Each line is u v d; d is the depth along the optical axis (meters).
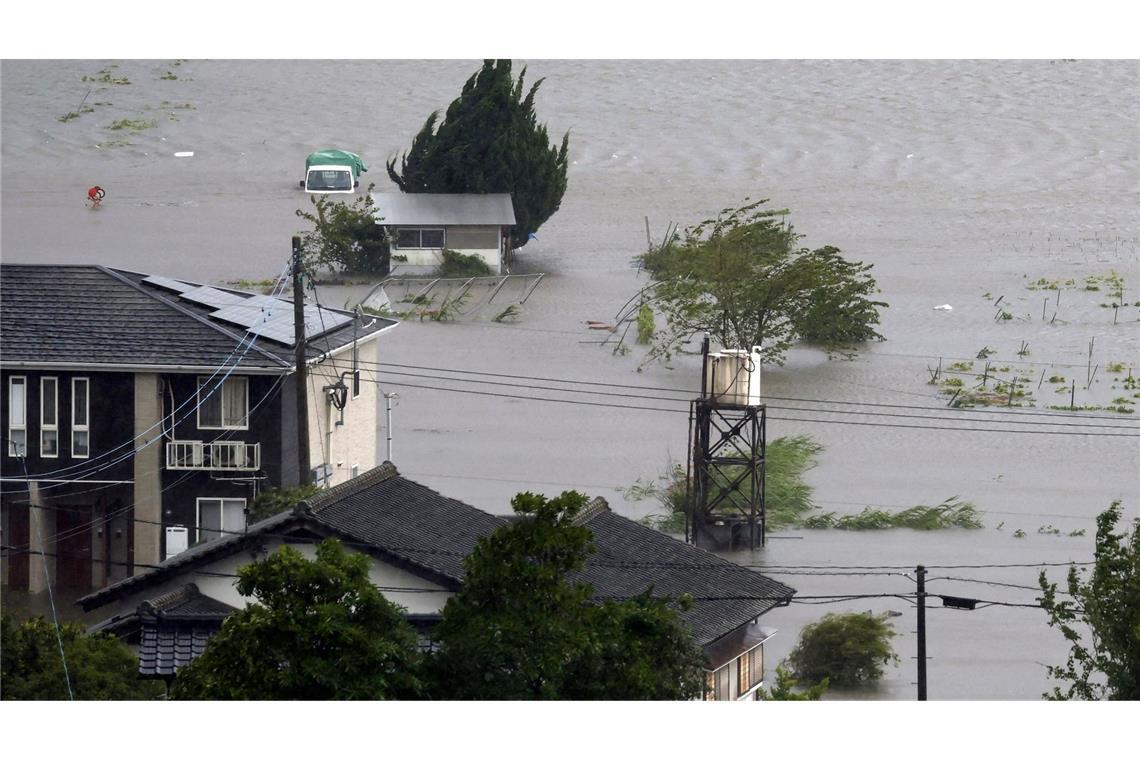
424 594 106.12
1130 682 95.00
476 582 83.31
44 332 162.75
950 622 161.12
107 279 171.75
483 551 83.62
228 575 107.25
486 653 81.50
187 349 161.12
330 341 172.38
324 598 81.31
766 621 159.25
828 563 179.50
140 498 160.12
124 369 158.75
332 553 82.75
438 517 116.69
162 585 109.75
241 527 160.12
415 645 83.06
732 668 114.06
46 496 160.62
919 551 185.50
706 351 187.88
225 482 160.25
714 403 186.12
